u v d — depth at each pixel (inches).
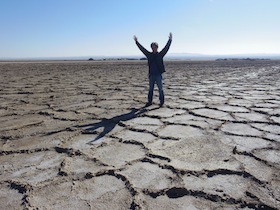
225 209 91.0
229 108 258.5
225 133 174.9
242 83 512.1
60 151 146.6
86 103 296.7
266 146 149.9
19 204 95.6
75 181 111.5
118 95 356.5
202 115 227.9
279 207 91.1
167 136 169.2
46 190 104.5
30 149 149.9
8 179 114.2
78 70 942.4
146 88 432.8
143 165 126.0
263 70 967.6
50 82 532.7
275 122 201.2
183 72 845.2
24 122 212.1
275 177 112.3
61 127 195.5
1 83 510.0
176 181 109.9
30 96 351.9
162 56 268.4
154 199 97.3
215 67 1193.4
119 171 119.8
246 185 106.1
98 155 139.3
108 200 96.9
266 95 346.9
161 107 267.1
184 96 343.0
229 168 121.3
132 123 203.5
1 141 165.6
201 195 99.6
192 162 128.3
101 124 202.7
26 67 1164.5
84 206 93.4
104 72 836.0
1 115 239.3
